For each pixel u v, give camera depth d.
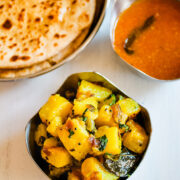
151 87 0.29
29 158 0.28
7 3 0.28
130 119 0.25
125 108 0.25
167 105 0.28
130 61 0.28
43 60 0.27
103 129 0.24
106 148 0.23
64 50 0.27
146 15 0.29
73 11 0.27
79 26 0.27
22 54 0.27
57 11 0.27
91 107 0.24
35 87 0.29
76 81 0.26
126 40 0.28
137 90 0.29
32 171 0.27
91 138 0.22
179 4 0.29
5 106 0.29
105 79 0.25
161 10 0.29
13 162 0.28
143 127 0.25
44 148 0.24
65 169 0.24
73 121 0.23
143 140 0.24
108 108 0.24
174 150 0.27
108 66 0.29
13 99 0.29
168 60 0.28
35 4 0.28
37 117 0.25
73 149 0.23
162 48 0.28
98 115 0.24
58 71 0.29
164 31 0.28
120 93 0.26
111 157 0.23
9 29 0.27
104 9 0.26
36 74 0.26
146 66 0.28
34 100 0.29
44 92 0.29
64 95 0.27
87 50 0.29
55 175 0.24
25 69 0.27
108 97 0.26
